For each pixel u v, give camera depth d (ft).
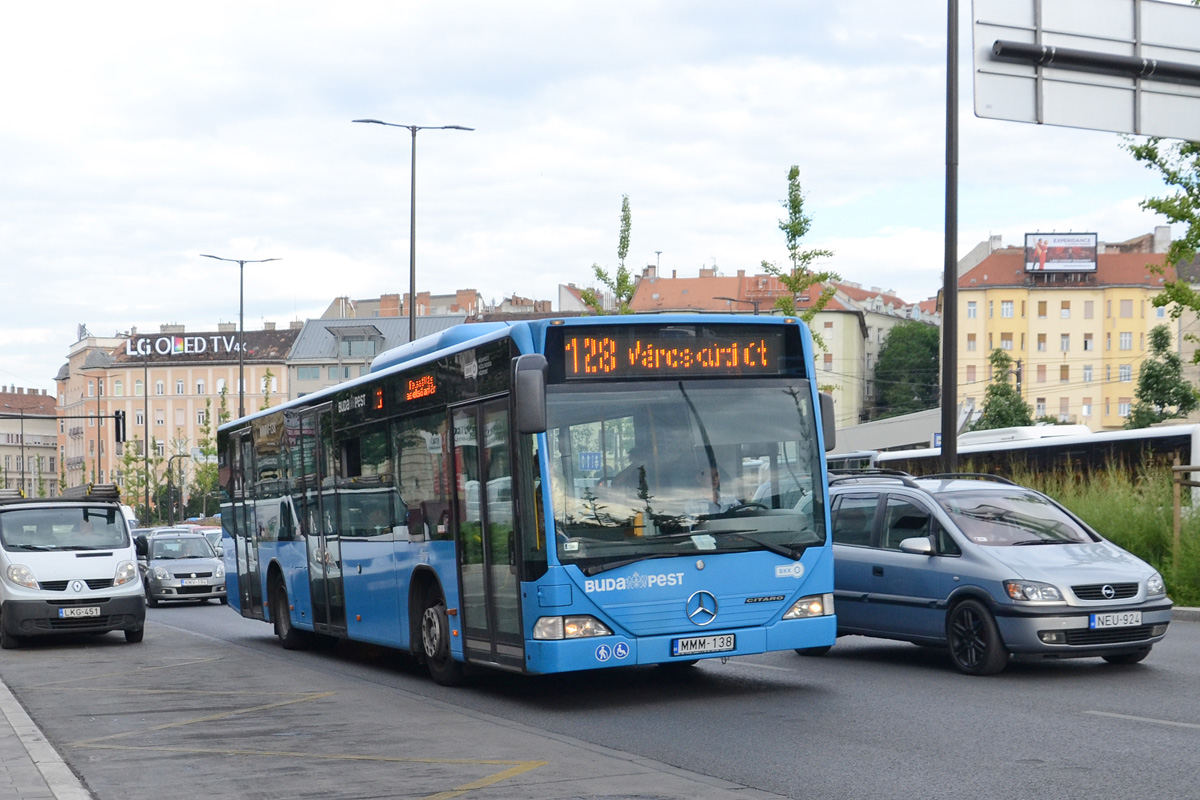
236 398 483.51
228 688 45.93
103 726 37.24
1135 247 476.95
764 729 32.83
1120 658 43.45
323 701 41.19
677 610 36.17
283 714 38.40
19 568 65.36
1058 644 40.22
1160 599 41.52
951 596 42.83
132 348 497.87
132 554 68.28
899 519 46.32
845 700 37.42
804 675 43.70
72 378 555.69
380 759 30.04
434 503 42.65
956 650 42.70
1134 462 98.78
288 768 29.30
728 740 31.42
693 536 36.58
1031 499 46.29
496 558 37.96
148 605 106.32
